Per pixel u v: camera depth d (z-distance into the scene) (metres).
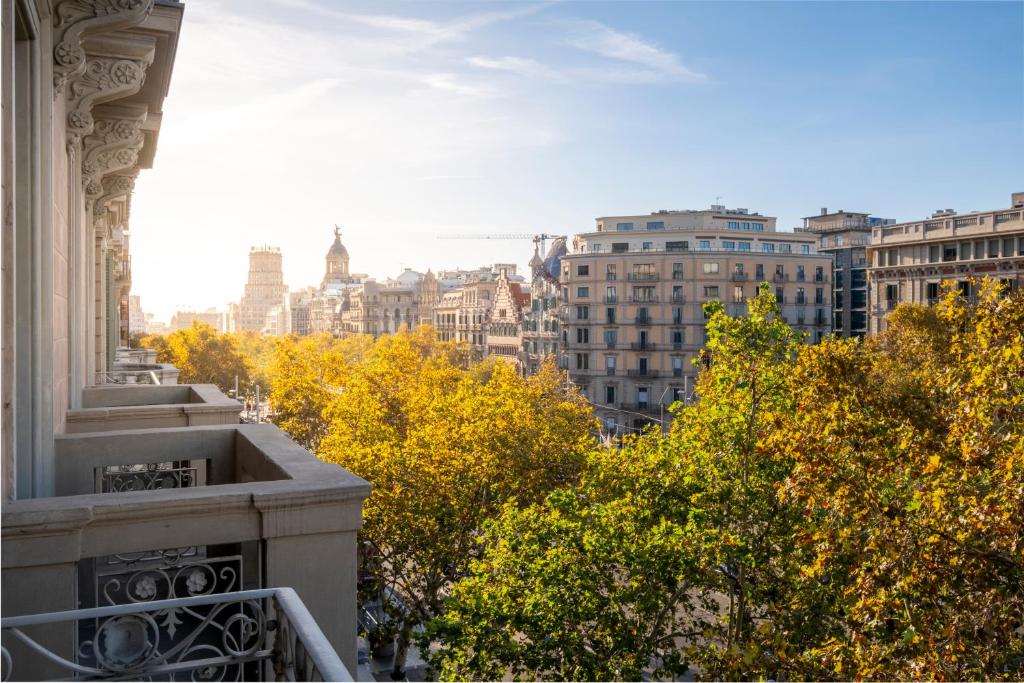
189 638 3.76
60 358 8.57
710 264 80.44
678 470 20.17
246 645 5.07
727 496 19.34
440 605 25.33
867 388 15.01
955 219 62.69
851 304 92.88
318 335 182.12
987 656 10.40
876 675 11.30
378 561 26.33
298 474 5.69
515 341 105.00
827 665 12.86
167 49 9.12
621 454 22.11
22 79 5.86
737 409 21.61
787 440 14.32
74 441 7.60
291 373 63.38
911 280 66.62
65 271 9.38
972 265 60.75
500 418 29.72
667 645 17.72
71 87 8.63
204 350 100.81
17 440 6.10
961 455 12.42
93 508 4.74
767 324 20.64
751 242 88.50
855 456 13.66
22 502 4.76
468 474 26.86
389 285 185.38
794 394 16.55
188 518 5.01
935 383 14.89
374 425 35.62
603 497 22.20
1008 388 11.88
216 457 8.09
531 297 101.50
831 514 13.01
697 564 16.66
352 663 5.38
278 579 5.21
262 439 7.41
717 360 21.11
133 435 7.83
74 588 4.71
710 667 15.91
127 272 41.78
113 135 11.53
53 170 7.08
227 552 6.06
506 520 19.00
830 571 16.25
